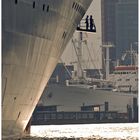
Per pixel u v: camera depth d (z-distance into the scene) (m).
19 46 94.69
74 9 109.38
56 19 102.62
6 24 90.94
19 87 98.12
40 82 106.56
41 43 100.62
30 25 95.81
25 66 97.75
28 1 94.38
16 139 102.94
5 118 96.44
